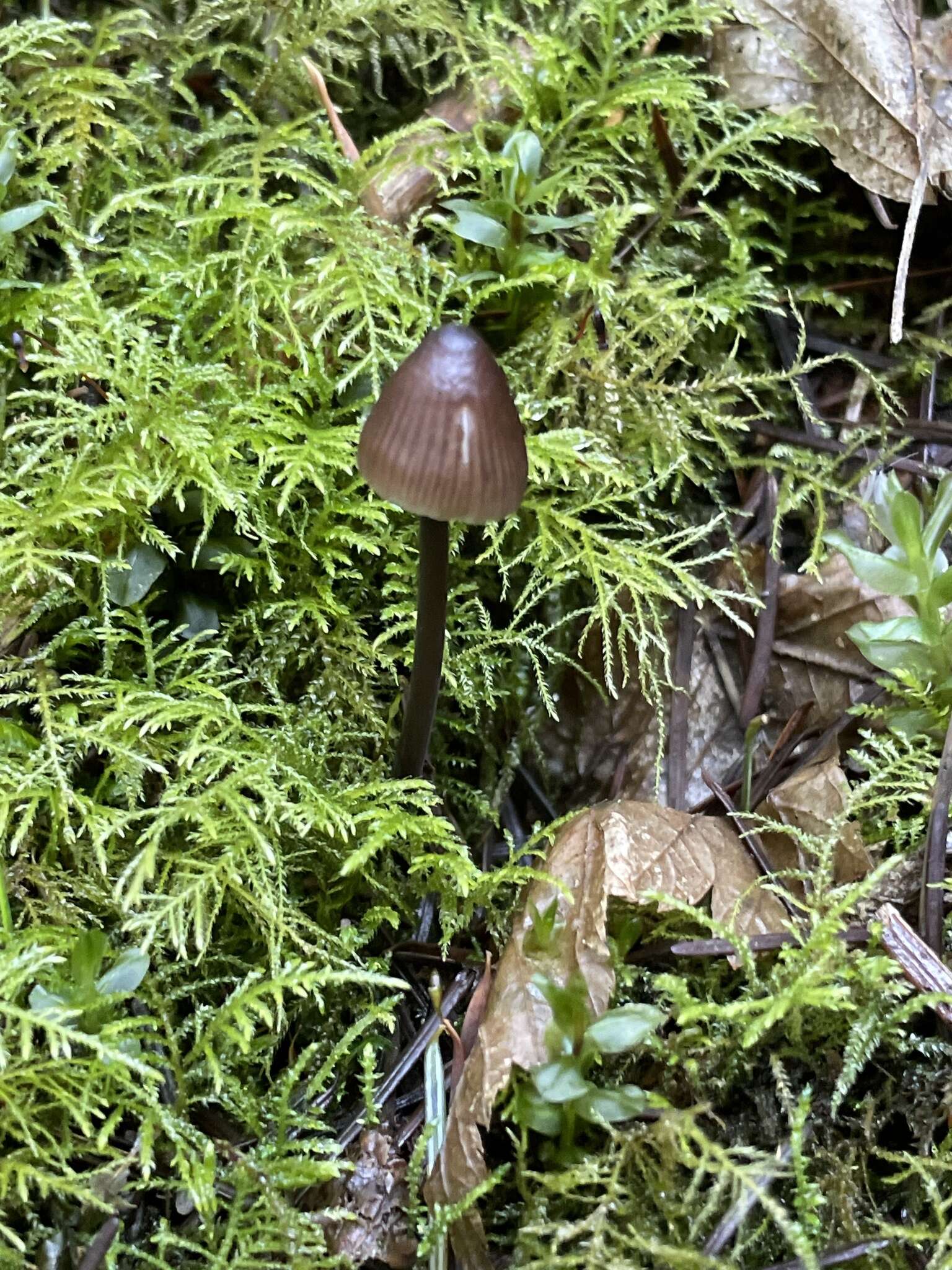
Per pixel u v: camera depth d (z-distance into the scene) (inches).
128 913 5.8
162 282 6.8
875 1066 5.7
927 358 7.9
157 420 6.4
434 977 6.1
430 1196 5.4
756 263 8.1
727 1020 5.6
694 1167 5.2
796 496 7.3
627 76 7.9
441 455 5.3
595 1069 5.7
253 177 7.2
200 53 7.8
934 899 5.9
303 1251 5.2
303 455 6.5
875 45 7.6
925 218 8.0
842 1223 5.3
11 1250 5.1
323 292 6.8
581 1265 5.2
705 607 7.4
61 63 7.7
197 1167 5.3
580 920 5.9
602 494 7.0
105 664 6.3
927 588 6.3
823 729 6.9
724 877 6.2
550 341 7.1
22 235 7.2
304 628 6.8
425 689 6.1
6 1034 5.4
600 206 7.6
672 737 7.1
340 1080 5.8
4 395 6.8
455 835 6.4
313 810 5.9
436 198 7.5
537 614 7.3
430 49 8.1
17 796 5.8
